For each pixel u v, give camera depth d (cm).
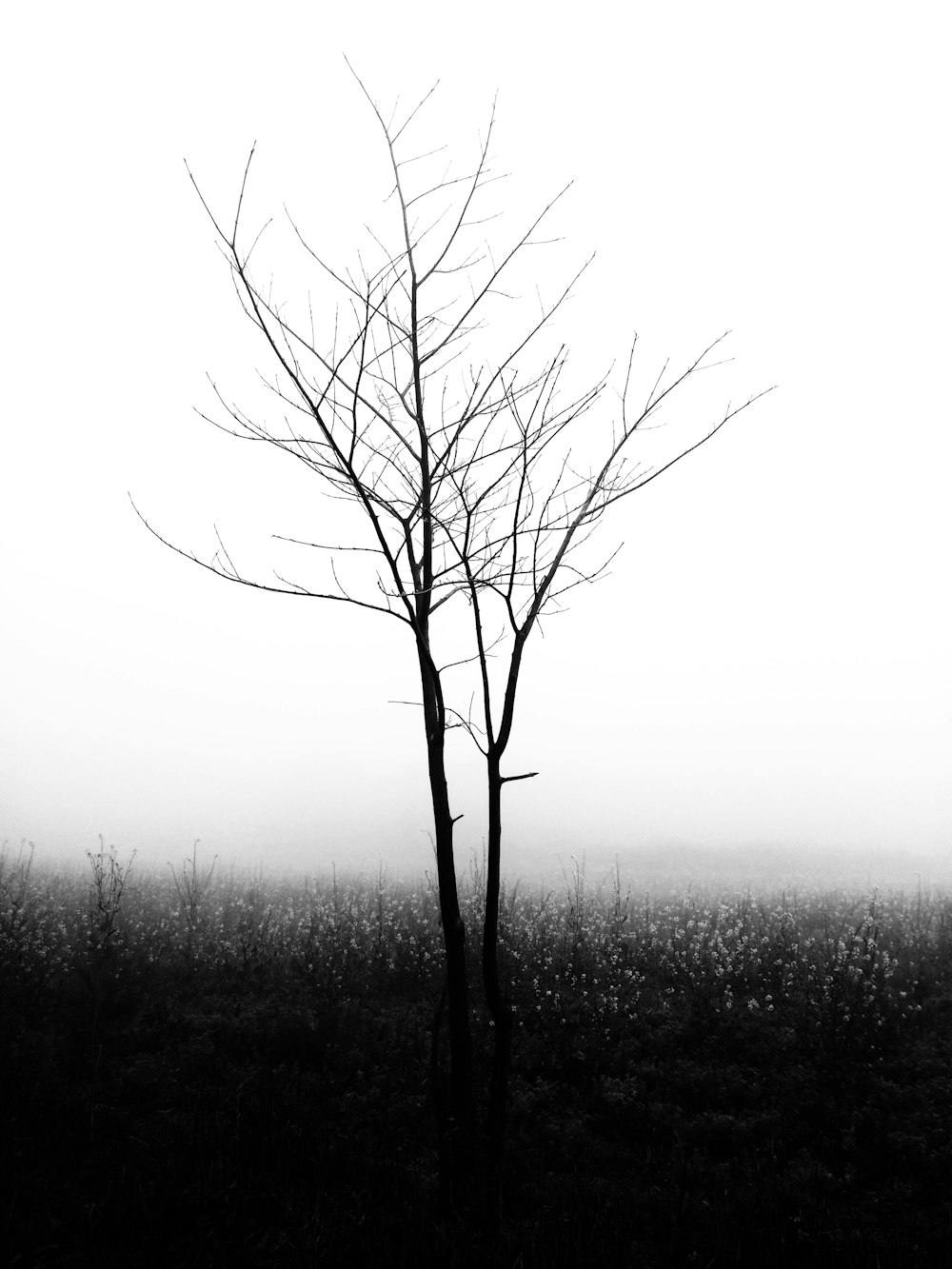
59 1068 695
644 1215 507
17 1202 490
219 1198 498
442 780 503
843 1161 589
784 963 985
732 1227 474
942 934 1110
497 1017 472
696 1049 765
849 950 909
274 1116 616
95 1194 509
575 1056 728
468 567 490
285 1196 510
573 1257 432
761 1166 576
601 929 1194
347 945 1068
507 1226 477
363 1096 679
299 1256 438
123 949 1005
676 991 920
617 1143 618
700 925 1184
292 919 1274
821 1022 751
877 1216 519
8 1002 808
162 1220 473
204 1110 641
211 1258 443
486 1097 667
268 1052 754
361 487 480
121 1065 720
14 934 1011
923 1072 709
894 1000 845
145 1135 595
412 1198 512
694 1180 561
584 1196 513
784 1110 653
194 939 1123
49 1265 436
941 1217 518
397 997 920
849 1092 672
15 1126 581
